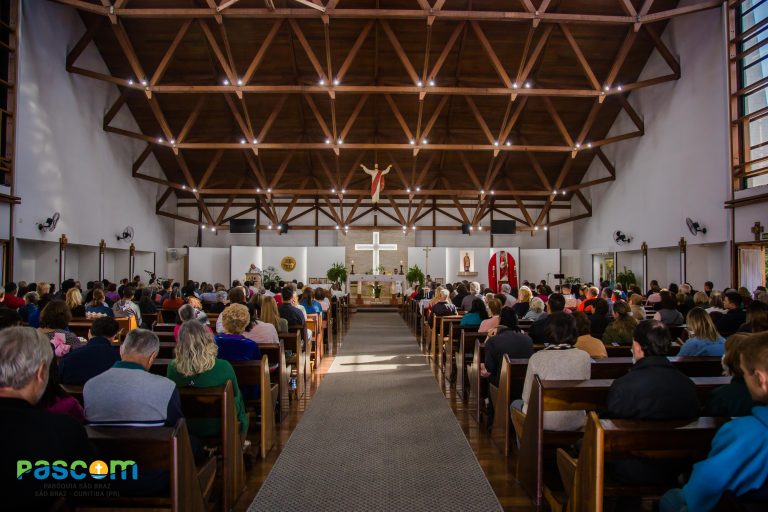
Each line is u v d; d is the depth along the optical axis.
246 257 18.00
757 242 9.77
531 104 14.49
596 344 4.02
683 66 11.89
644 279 13.92
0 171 9.37
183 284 18.12
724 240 10.61
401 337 10.23
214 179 17.42
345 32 11.96
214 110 14.45
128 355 2.47
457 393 5.58
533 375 3.11
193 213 18.92
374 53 12.66
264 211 19.09
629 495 2.32
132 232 14.80
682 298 7.45
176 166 16.89
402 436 4.18
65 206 11.13
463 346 5.38
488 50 11.05
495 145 13.56
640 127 13.73
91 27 11.15
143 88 10.88
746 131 10.28
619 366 3.55
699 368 3.51
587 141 16.12
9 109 9.32
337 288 17.11
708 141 11.09
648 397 2.26
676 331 5.86
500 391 3.96
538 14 9.52
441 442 4.04
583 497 2.31
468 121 15.18
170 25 11.77
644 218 13.91
